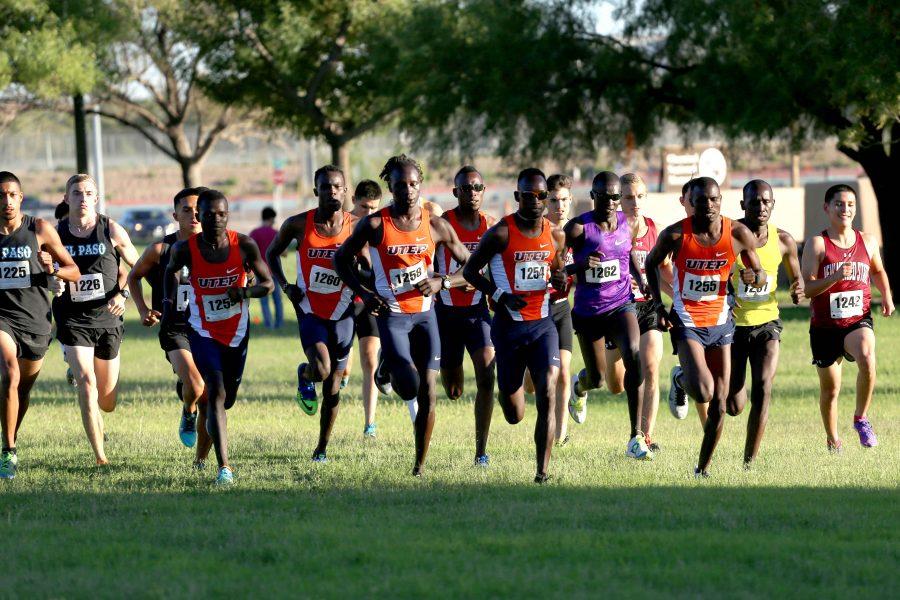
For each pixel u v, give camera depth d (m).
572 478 22.94
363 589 14.72
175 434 30.33
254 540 17.48
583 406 30.36
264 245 60.56
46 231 24.23
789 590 14.50
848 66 57.38
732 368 24.88
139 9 107.25
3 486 22.72
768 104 63.41
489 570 15.55
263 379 43.09
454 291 25.02
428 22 79.94
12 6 87.81
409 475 23.36
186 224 24.67
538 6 76.94
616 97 76.31
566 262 27.36
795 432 30.19
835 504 19.88
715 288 23.14
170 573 15.70
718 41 66.00
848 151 71.12
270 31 104.62
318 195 24.67
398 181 22.52
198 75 115.44
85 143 102.31
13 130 161.12
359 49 112.62
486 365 24.69
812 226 95.81
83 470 24.78
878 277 27.58
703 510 19.27
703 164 48.00
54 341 59.78
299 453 26.78
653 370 27.05
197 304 23.12
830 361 27.00
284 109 116.38
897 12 56.31
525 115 77.62
